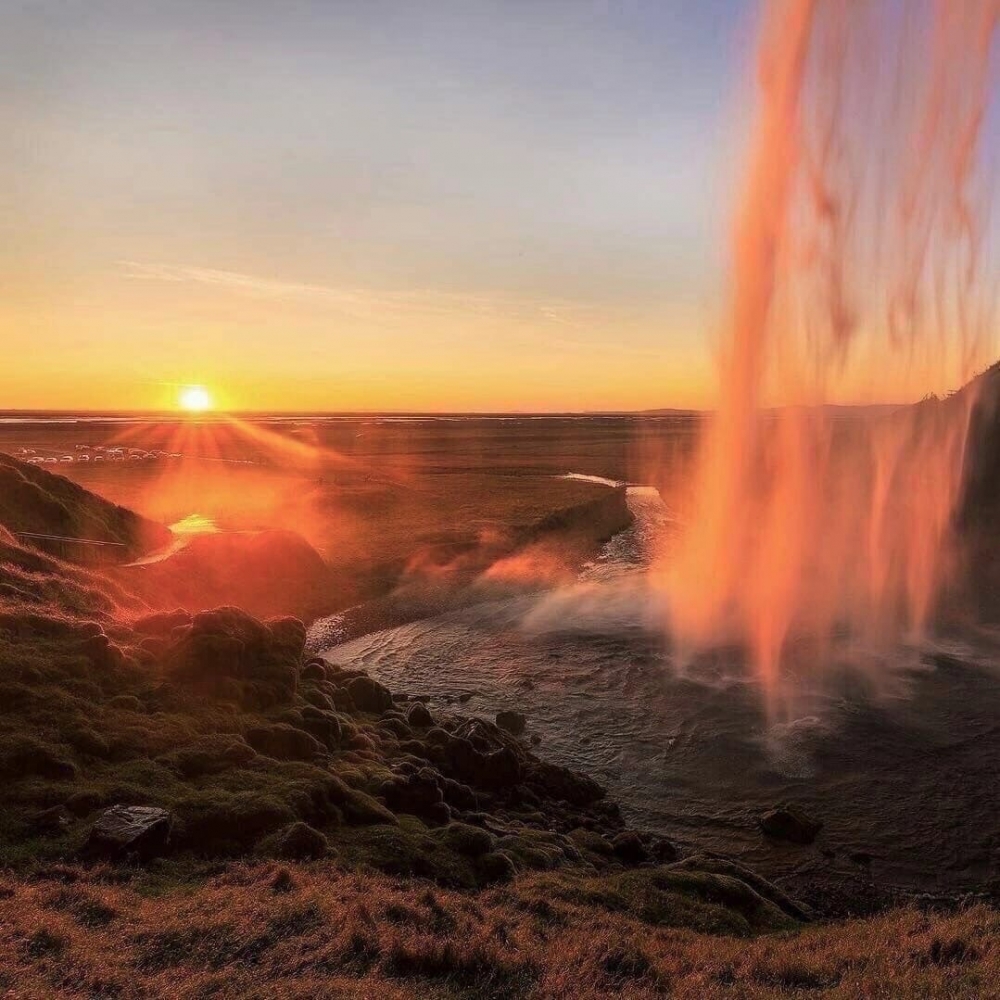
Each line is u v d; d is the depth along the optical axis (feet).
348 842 46.98
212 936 31.30
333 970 29.17
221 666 67.21
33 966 27.14
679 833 62.08
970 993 28.40
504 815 60.54
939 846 58.85
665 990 30.73
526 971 31.07
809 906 51.21
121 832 41.29
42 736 51.62
